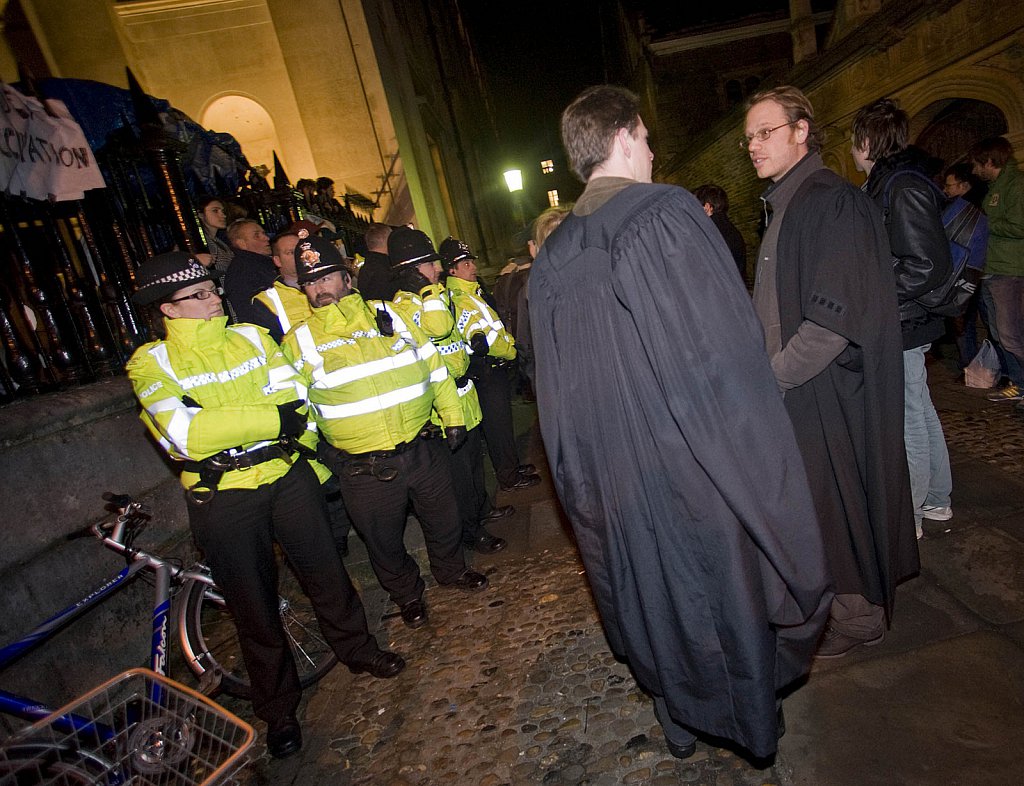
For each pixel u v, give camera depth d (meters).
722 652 1.44
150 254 3.56
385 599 3.25
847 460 1.85
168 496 3.33
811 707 1.91
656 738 1.95
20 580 2.35
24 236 3.33
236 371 2.08
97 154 3.42
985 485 2.96
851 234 1.70
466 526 3.51
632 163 1.49
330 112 7.87
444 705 2.33
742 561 1.35
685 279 1.29
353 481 2.62
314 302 2.42
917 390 2.44
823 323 1.68
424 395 2.64
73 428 2.79
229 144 5.73
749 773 1.75
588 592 2.86
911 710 1.81
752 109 1.93
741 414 1.31
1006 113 5.10
